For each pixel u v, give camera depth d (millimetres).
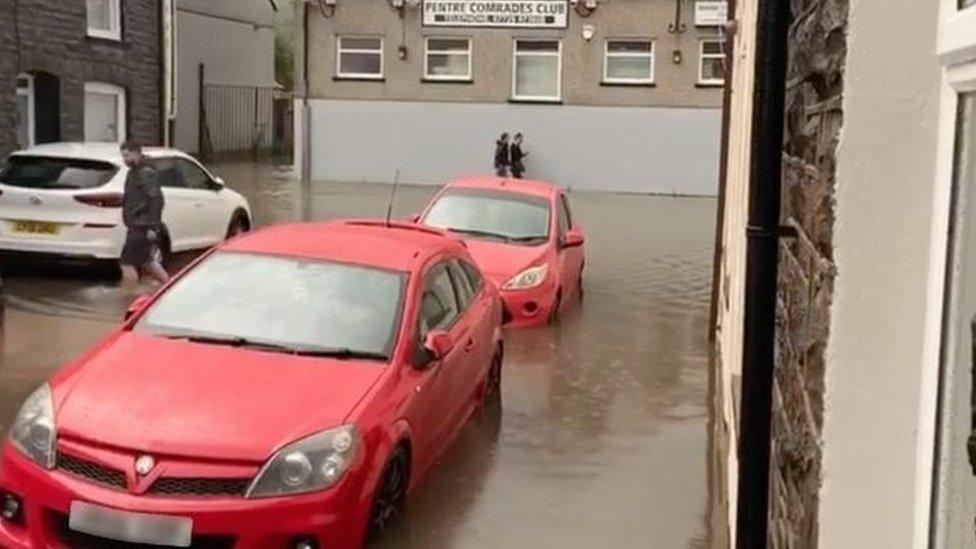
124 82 21609
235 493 5191
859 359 2125
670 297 14305
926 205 2068
